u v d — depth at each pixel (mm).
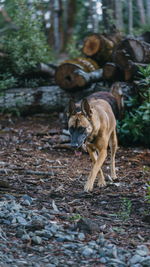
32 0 17750
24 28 16750
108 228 6613
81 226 6457
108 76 14180
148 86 12562
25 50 16375
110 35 15797
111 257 5637
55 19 25203
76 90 15031
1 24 20344
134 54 13906
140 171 10305
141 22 22359
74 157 11656
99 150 8805
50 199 8070
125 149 12328
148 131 12344
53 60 19922
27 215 6895
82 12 27094
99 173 9141
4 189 8492
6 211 6961
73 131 8297
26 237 6082
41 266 5375
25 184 9016
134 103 12688
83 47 15695
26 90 15625
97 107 8891
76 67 14703
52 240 6148
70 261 5539
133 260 5504
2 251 5727
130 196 8250
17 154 11758
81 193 8398
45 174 9828
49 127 14312
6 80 15602
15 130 13961
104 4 18172
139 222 6922
